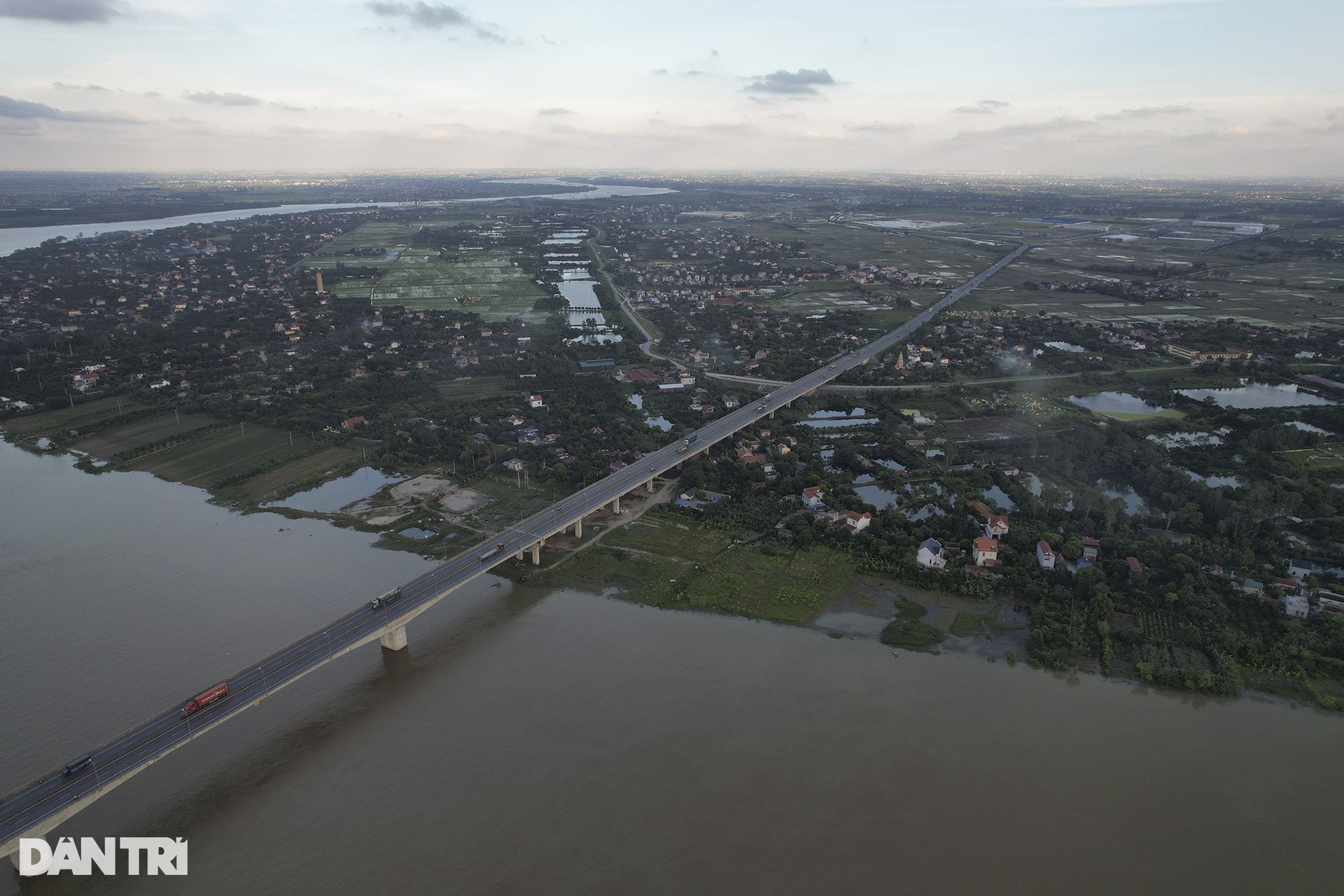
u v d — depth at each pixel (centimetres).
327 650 12375
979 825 9769
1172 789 10450
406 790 10356
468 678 12744
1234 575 15900
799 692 12362
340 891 8850
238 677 11762
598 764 10769
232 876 9081
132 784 10506
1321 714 12081
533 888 8838
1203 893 8894
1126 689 12644
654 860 9206
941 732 11475
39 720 11506
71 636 13712
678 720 11625
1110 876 9069
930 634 14088
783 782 10431
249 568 16288
